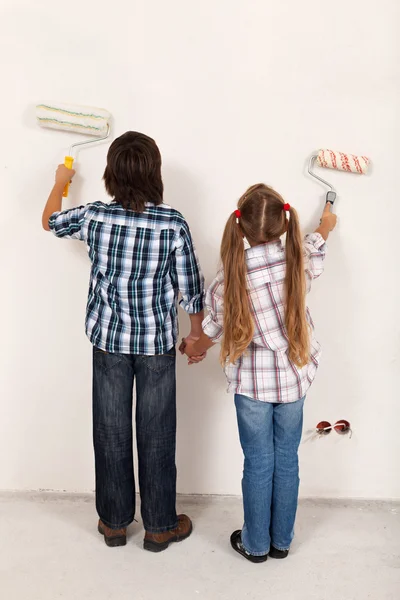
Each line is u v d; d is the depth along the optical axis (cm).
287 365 185
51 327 219
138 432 200
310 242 189
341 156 199
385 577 193
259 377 185
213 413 226
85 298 216
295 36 196
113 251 183
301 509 229
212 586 188
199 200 207
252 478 193
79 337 220
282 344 182
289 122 202
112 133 203
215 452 229
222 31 196
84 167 205
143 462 201
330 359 221
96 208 184
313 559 202
